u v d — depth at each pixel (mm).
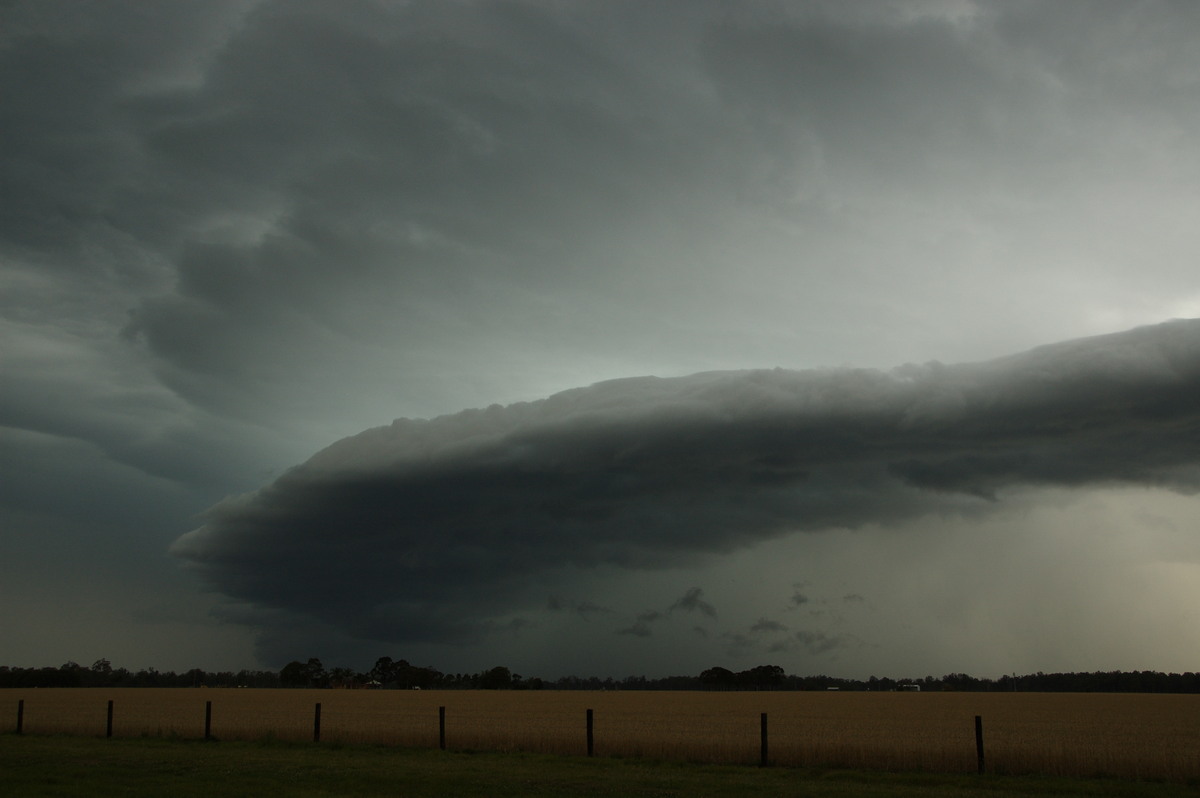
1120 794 22078
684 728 48719
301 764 26812
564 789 21406
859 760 28016
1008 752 28047
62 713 59562
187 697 109062
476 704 95562
